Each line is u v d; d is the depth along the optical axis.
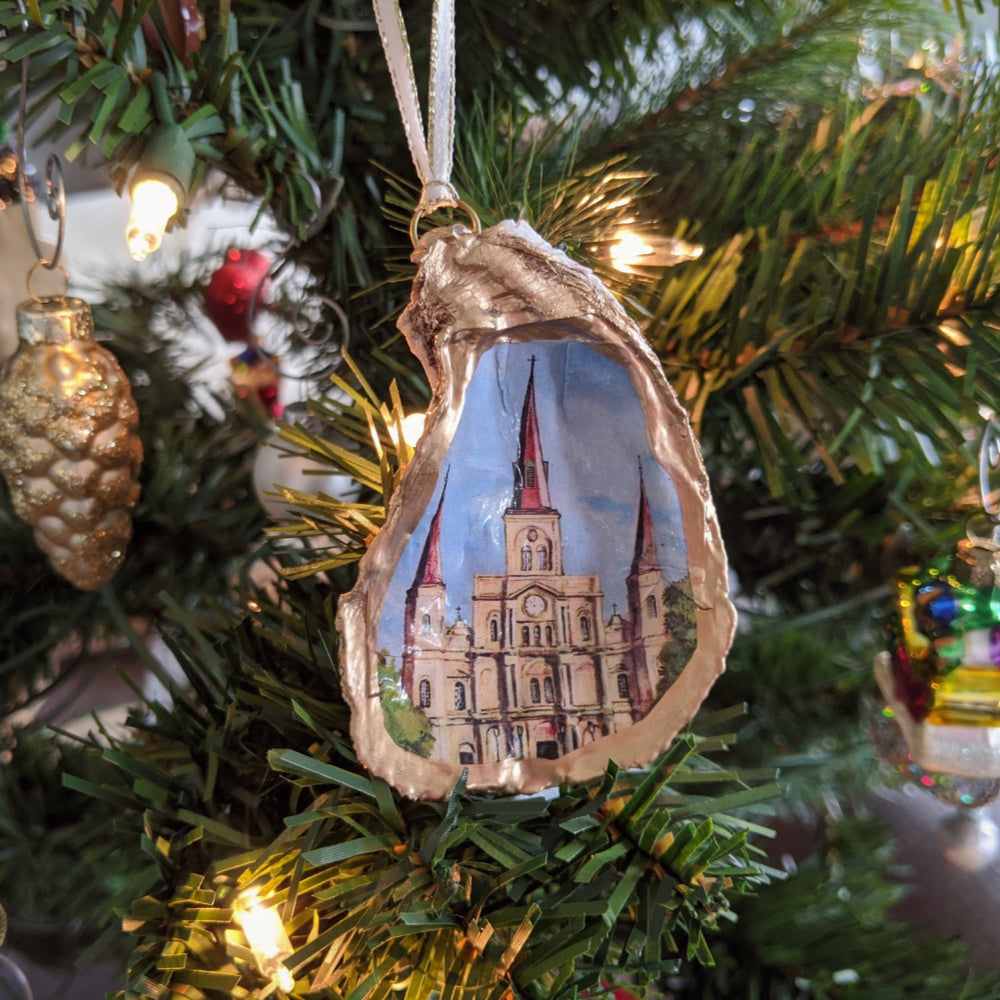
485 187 0.19
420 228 0.19
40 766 0.23
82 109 0.18
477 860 0.15
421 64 0.21
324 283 0.23
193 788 0.17
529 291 0.14
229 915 0.15
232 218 0.36
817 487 0.22
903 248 0.17
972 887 0.23
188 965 0.15
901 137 0.20
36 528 0.19
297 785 0.15
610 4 0.21
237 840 0.16
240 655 0.17
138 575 0.25
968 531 0.18
